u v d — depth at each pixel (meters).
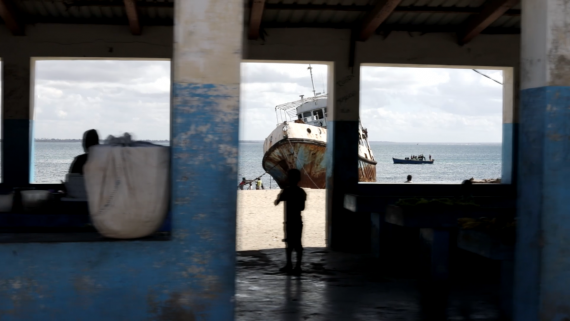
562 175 4.50
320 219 14.73
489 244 5.30
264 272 7.95
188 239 4.12
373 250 9.33
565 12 4.48
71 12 9.32
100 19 9.59
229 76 4.14
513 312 4.91
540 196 4.53
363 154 29.98
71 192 5.16
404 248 8.98
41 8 9.18
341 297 6.46
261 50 9.93
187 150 4.11
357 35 9.91
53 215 4.80
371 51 10.15
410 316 5.67
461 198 7.82
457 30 10.23
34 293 4.01
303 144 29.14
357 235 10.12
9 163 9.41
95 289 4.06
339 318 5.57
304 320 5.49
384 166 82.00
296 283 7.21
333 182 10.12
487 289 6.96
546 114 4.48
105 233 4.14
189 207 4.12
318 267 8.38
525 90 4.77
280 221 14.17
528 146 4.71
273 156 30.20
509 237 5.29
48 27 9.52
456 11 9.34
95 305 4.06
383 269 8.25
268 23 9.88
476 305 6.14
